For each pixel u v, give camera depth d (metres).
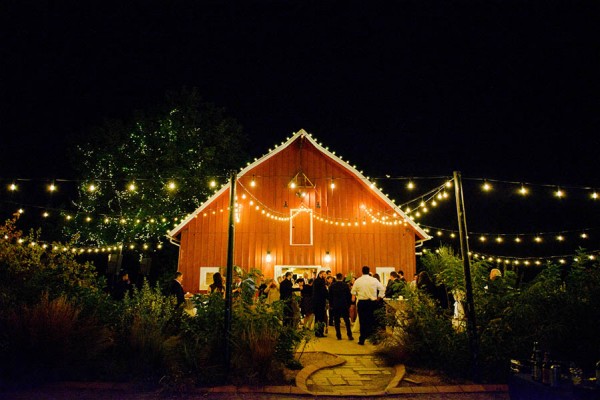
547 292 9.55
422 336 9.59
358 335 13.82
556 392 5.43
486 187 10.99
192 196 26.19
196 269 19.30
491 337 8.85
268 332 8.86
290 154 20.58
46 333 8.23
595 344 8.95
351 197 20.16
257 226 19.73
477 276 9.81
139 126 26.59
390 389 7.82
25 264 11.00
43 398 7.16
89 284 11.48
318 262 19.42
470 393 7.77
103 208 25.92
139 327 9.16
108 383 7.92
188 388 7.69
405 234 19.80
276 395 7.59
